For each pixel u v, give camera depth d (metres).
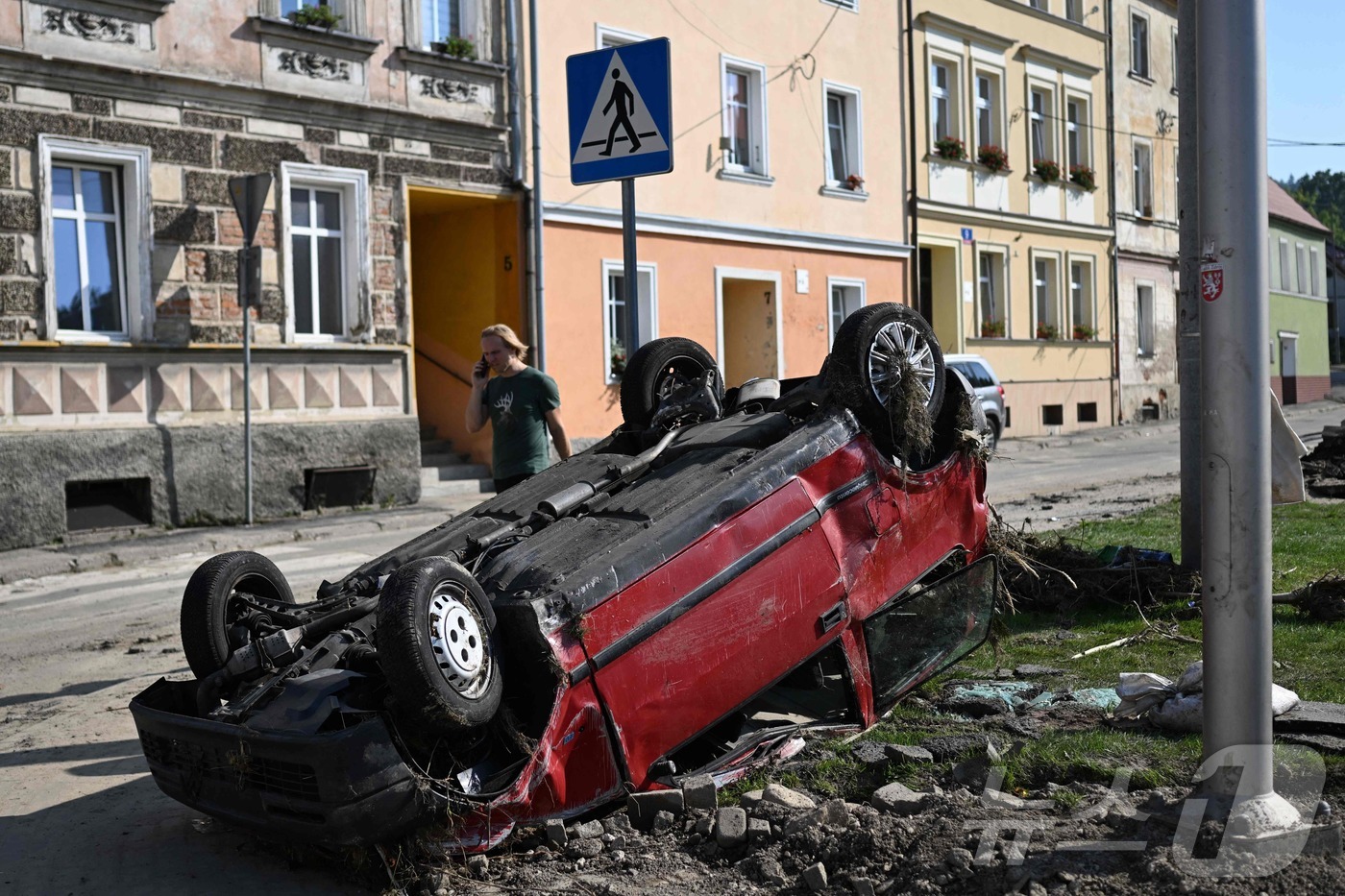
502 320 19.05
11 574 11.84
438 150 17.70
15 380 13.48
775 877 3.99
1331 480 14.48
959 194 28.50
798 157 24.06
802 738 5.25
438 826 4.09
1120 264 34.62
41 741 6.31
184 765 4.49
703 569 4.77
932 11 27.47
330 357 16.36
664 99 6.99
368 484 16.59
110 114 14.24
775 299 23.64
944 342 28.66
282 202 15.88
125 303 14.63
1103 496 14.92
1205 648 3.88
